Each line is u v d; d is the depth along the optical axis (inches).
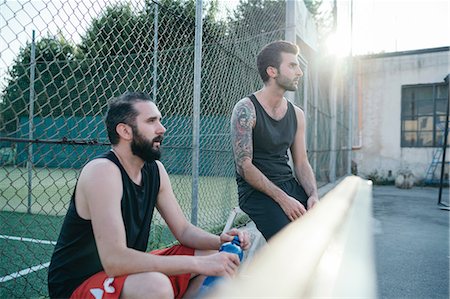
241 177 93.0
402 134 526.9
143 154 63.4
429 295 105.1
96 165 59.8
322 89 332.2
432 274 123.0
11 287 99.6
